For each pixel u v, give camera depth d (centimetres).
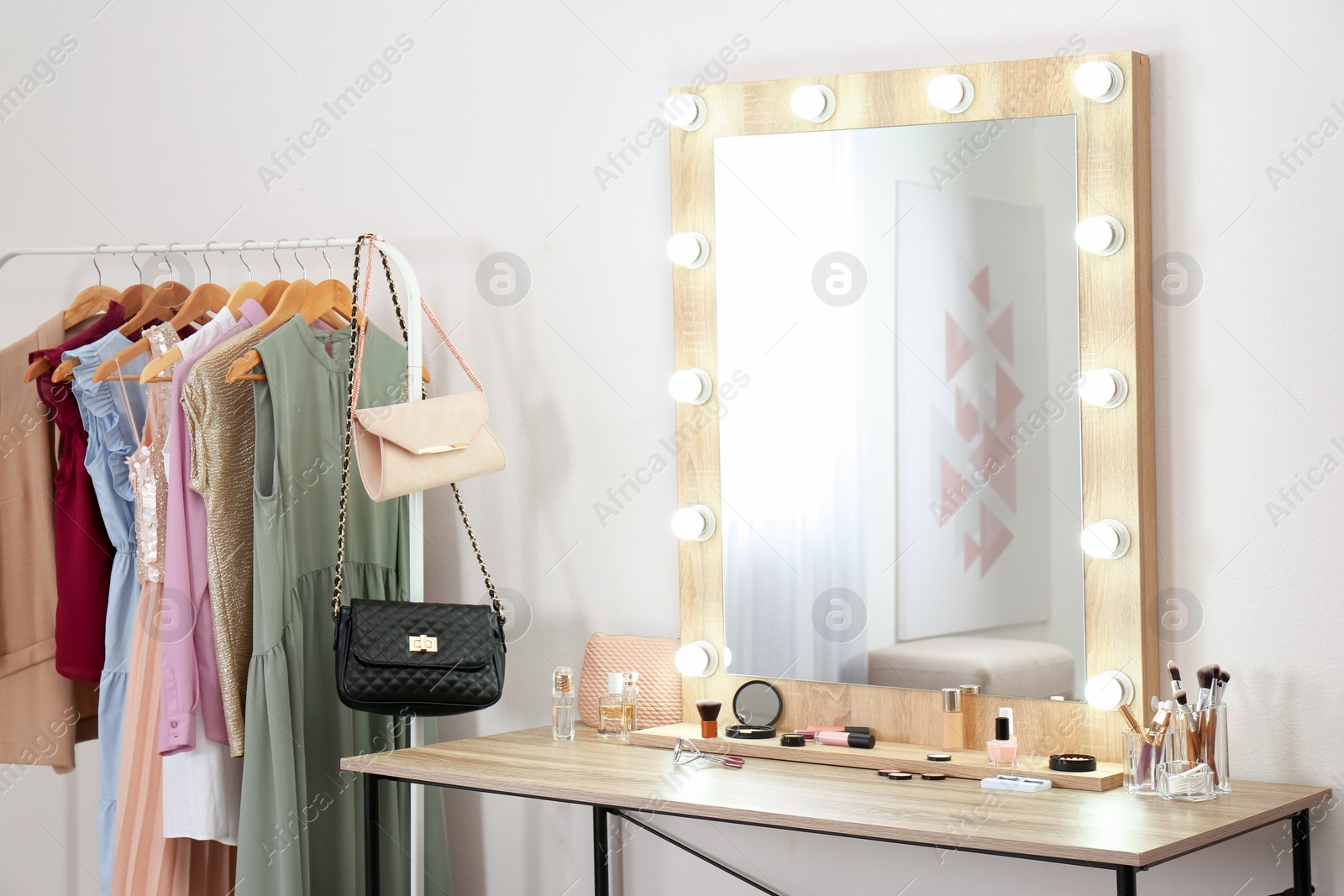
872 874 222
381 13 266
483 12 256
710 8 234
